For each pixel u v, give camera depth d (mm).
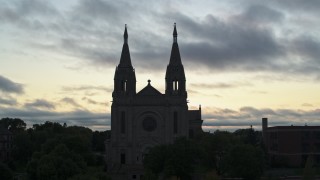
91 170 108938
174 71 148500
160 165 113562
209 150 130375
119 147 147125
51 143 132375
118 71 149000
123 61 150125
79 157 110688
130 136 147125
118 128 147875
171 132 146625
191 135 179375
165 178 108375
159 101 147750
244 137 195375
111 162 146250
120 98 148125
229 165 109000
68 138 135250
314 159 160750
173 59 150000
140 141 147125
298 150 160875
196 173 117750
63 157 105938
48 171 97438
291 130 161625
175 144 114188
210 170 120812
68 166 100062
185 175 111312
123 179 133000
